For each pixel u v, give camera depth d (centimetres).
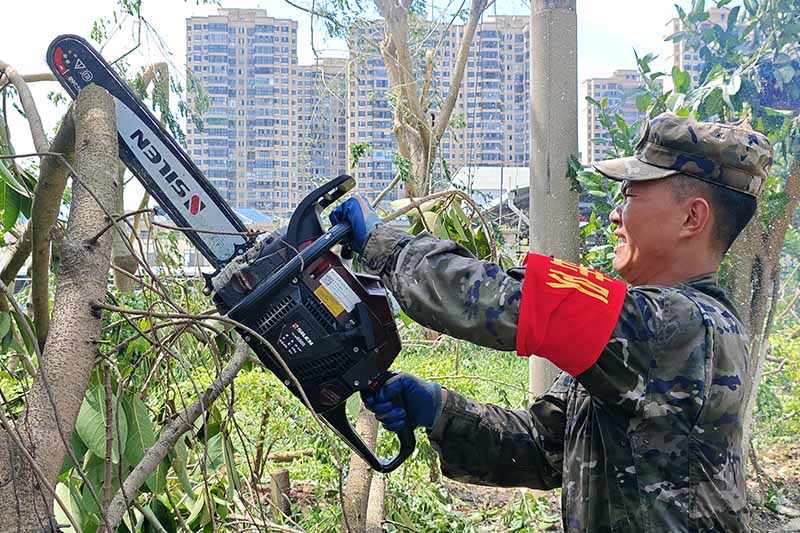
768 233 281
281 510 316
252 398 341
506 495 408
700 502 111
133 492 146
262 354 129
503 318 110
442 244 118
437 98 604
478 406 146
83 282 120
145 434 169
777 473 359
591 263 375
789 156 301
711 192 125
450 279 113
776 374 402
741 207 127
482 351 591
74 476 167
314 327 127
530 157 371
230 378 168
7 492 104
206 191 151
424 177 490
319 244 125
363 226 125
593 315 110
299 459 407
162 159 150
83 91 138
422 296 114
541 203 366
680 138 125
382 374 133
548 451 144
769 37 322
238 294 128
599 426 119
